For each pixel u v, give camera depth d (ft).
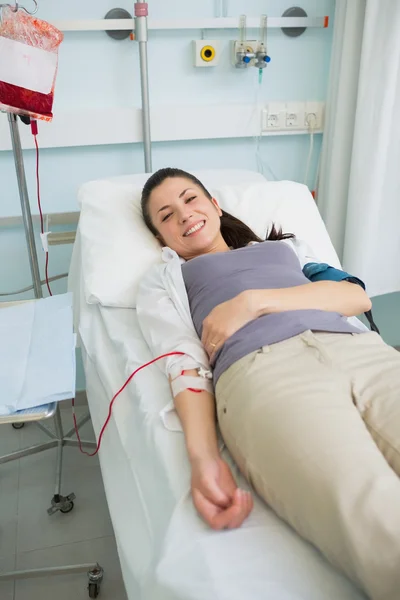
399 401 2.97
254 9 6.37
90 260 4.88
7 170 6.21
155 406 3.46
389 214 6.45
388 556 2.10
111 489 3.41
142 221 5.25
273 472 2.66
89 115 6.07
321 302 3.90
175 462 3.02
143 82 5.93
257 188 5.80
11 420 2.73
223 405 3.26
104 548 4.85
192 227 4.71
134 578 2.71
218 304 3.99
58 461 5.72
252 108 6.57
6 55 4.02
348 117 6.40
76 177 6.48
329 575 2.38
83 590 4.44
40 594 4.41
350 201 6.41
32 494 5.50
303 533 2.48
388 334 7.93
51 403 2.83
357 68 6.19
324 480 2.40
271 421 2.83
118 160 6.54
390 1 5.55
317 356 3.35
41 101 4.32
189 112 6.38
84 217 5.31
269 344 3.49
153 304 4.13
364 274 6.59
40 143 6.04
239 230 5.09
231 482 2.87
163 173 4.93
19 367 3.10
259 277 4.18
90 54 6.07
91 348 4.45
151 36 6.17
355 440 2.61
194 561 2.44
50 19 5.80
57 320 3.66
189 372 3.55
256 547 2.50
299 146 7.09
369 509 2.23
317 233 5.62
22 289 6.10
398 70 5.80
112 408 3.71
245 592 2.28
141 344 4.15
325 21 6.48
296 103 6.74
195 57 6.28
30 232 4.99
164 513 2.82
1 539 4.97
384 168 6.19
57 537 4.98
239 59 6.33
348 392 3.16
